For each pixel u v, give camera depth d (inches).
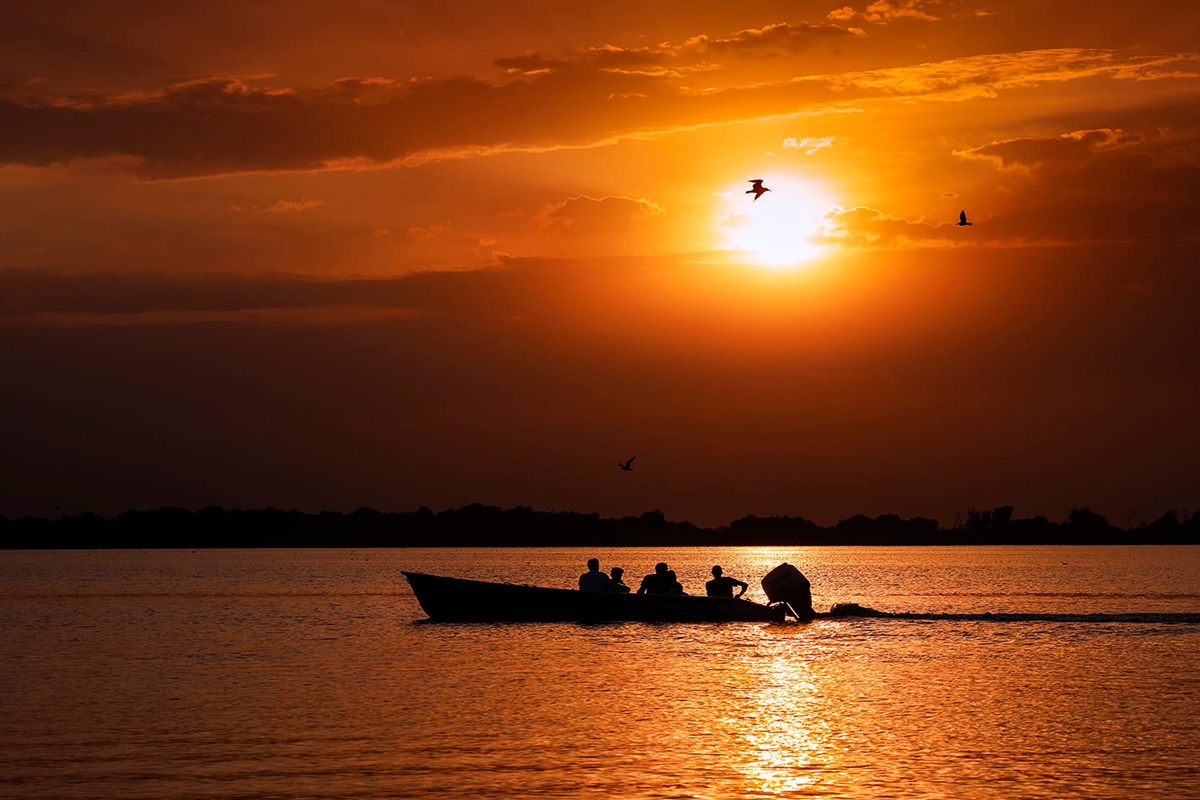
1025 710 1551.4
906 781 1182.9
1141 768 1233.4
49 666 1989.4
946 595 4404.5
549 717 1496.1
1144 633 2500.0
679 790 1149.7
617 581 2701.8
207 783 1169.4
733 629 2529.5
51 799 1114.7
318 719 1478.8
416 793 1138.0
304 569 7440.9
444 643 2294.5
